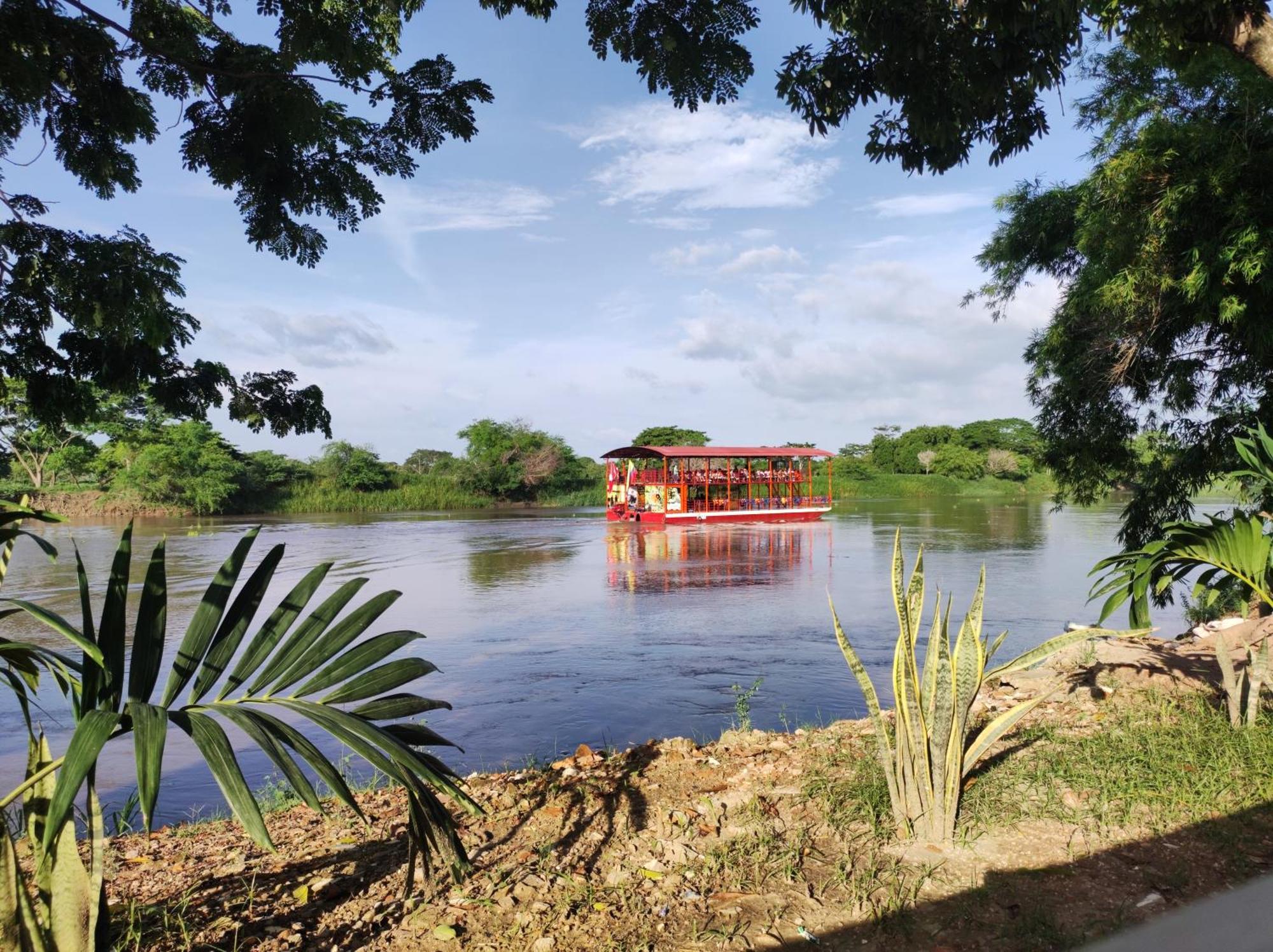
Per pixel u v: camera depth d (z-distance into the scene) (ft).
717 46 21.27
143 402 97.09
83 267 21.94
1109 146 32.71
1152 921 8.68
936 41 19.27
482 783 15.57
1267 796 11.88
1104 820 11.33
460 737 24.17
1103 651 23.02
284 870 11.25
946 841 10.91
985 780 12.77
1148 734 14.58
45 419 24.94
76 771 5.46
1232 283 27.48
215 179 23.67
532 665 34.47
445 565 75.25
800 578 63.93
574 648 38.14
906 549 83.46
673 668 33.60
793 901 9.60
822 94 21.63
